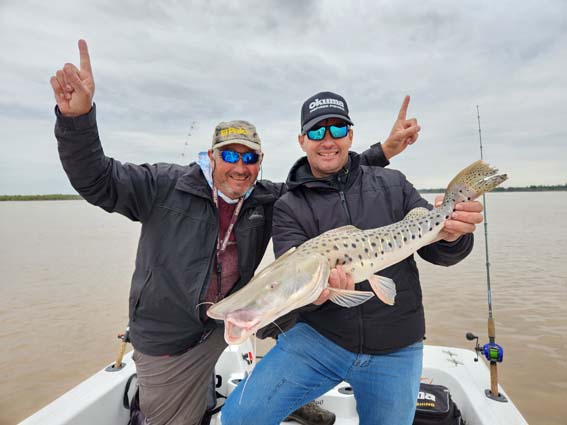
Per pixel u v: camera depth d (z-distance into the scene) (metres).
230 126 1.02
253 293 0.76
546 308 3.16
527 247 6.43
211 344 1.15
